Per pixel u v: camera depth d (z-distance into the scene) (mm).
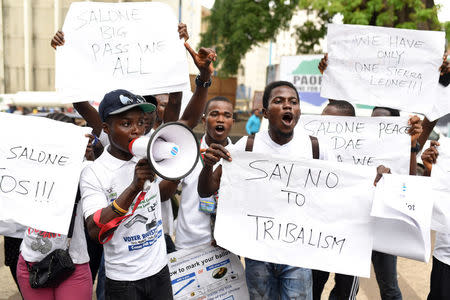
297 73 10633
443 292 2686
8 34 24172
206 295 2779
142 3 2795
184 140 1896
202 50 2783
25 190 2223
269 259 2439
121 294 2174
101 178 2150
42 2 23953
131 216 2152
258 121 11609
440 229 2625
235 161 2465
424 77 3033
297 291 2566
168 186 2723
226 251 2824
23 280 2484
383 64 3086
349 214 2404
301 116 3367
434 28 11703
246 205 2477
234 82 26031
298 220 2445
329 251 2412
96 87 2723
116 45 2764
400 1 11180
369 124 3227
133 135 2066
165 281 2322
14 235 2754
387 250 2424
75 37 2746
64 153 2250
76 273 2441
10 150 2254
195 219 2855
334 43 3152
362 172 2389
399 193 2248
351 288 2979
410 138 3135
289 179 2449
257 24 18156
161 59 2764
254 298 2674
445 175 2619
